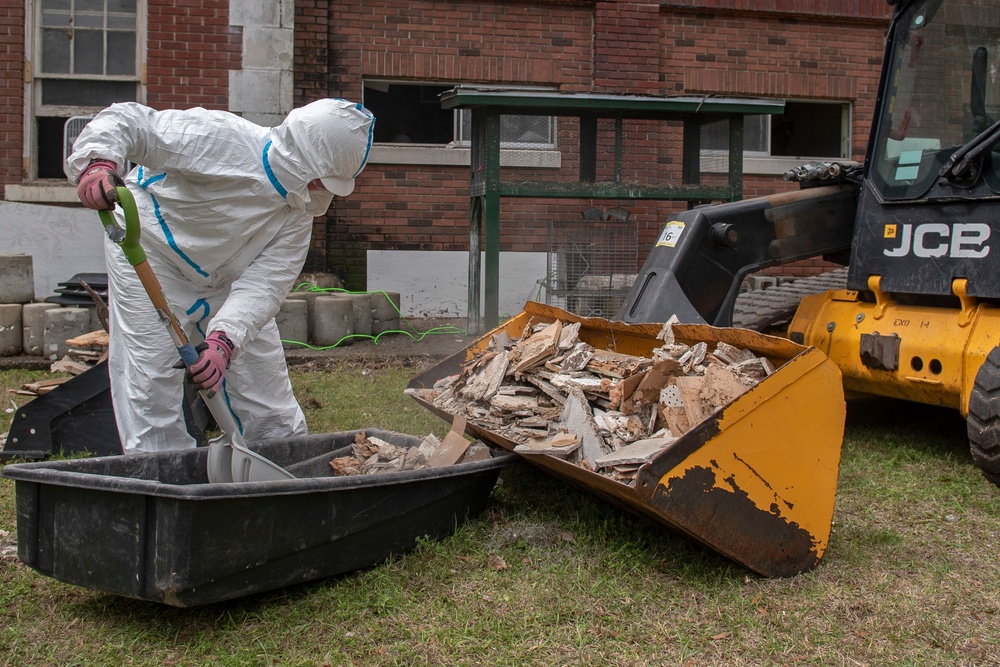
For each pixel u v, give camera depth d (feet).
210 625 9.59
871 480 14.65
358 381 22.45
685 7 32.83
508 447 12.63
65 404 15.58
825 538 11.05
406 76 31.27
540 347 13.79
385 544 11.01
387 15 30.99
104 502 9.26
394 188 31.55
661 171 26.08
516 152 25.44
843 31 34.35
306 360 23.95
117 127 10.53
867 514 13.10
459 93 24.35
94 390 15.66
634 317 16.57
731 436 10.41
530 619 9.68
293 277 12.46
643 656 9.01
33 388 18.51
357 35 30.81
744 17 33.58
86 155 10.07
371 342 26.40
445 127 32.32
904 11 16.85
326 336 25.36
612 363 12.78
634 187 25.90
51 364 22.77
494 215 25.22
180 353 10.42
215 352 10.89
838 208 18.42
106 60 29.71
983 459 13.78
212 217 11.76
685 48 33.22
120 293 12.50
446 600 10.14
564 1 31.94
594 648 9.14
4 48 29.14
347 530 10.42
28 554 9.73
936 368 15.43
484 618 9.70
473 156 27.09
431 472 11.26
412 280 31.76
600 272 27.35
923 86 16.30
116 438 15.88
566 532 12.01
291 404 14.44
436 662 8.86
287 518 9.77
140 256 9.83
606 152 25.82
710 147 26.22
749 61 33.73
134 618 9.75
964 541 12.10
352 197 31.35
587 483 11.56
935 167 15.75
